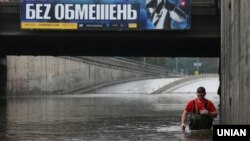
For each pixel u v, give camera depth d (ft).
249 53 88.74
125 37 264.11
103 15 257.55
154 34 261.65
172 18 256.11
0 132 142.10
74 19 257.55
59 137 126.82
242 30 102.99
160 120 191.21
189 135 121.70
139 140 117.39
